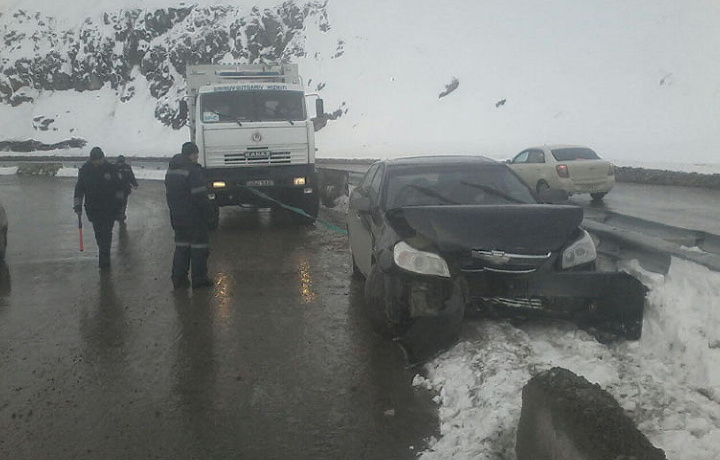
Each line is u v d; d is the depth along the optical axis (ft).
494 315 16.53
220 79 46.01
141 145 262.26
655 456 7.79
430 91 217.97
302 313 21.04
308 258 30.86
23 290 25.58
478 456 10.93
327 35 267.18
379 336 18.28
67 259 32.45
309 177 41.88
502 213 16.80
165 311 21.76
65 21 331.57
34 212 56.29
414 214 16.72
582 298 16.15
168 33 297.74
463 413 12.70
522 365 14.23
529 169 56.54
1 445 12.30
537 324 17.08
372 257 19.71
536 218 16.67
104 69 302.25
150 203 63.93
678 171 71.00
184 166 24.39
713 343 13.71
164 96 281.74
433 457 11.17
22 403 14.25
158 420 13.28
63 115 293.43
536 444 9.72
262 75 46.57
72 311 22.11
